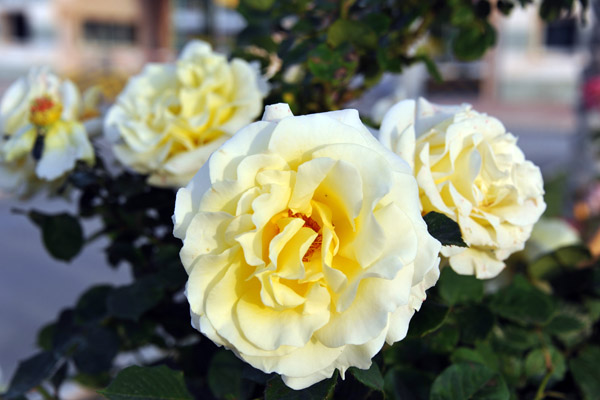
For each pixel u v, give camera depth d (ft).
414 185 0.88
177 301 1.57
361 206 0.85
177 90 1.43
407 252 0.85
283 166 0.89
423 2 1.59
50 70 1.51
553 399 1.44
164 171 1.33
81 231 1.56
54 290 6.15
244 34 1.70
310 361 0.88
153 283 1.36
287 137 0.89
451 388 1.17
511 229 1.12
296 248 0.88
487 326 1.25
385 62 1.49
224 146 0.90
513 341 1.42
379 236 0.84
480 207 1.11
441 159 1.08
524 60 19.27
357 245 0.86
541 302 1.35
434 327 1.08
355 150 0.87
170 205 1.46
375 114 2.36
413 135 1.03
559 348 1.53
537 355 1.39
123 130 1.35
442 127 1.11
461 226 1.06
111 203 1.54
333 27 1.44
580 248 1.49
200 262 0.88
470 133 1.09
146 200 1.44
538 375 1.43
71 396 2.49
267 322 0.88
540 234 1.77
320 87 1.53
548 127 15.99
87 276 6.43
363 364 0.88
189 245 0.88
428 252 0.87
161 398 1.11
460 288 1.28
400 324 0.90
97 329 1.43
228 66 1.39
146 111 1.38
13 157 1.40
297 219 0.88
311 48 1.52
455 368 1.18
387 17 1.48
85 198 1.52
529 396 1.43
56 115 1.41
